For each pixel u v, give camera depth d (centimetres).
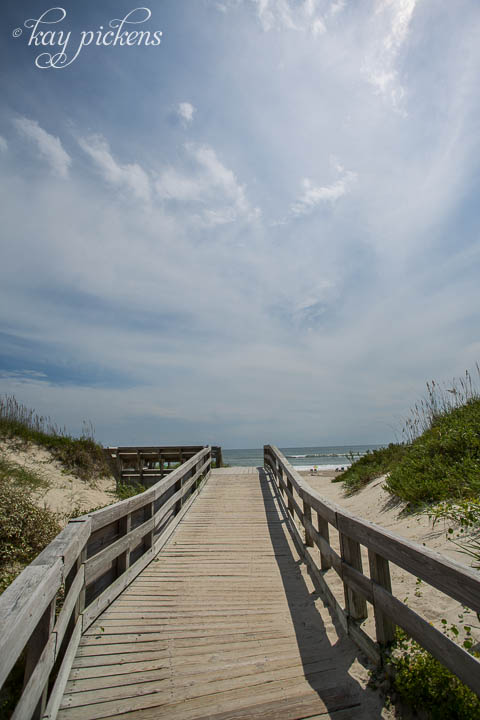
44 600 217
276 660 298
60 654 293
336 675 271
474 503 412
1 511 557
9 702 273
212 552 577
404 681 232
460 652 187
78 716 242
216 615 381
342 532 333
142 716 240
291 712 237
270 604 406
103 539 393
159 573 495
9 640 167
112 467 1220
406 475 643
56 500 812
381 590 264
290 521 707
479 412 705
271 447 1255
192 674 283
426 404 895
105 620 367
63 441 1102
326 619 361
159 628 354
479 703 204
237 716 235
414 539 445
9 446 969
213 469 1534
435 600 321
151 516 541
